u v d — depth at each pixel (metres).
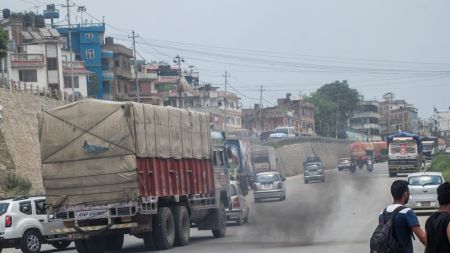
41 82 87.94
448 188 8.41
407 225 9.27
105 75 103.62
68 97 73.56
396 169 72.31
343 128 170.12
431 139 100.19
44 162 22.78
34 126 58.94
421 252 19.86
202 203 27.62
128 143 22.16
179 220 25.08
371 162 88.31
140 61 117.94
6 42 64.56
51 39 90.69
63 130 22.62
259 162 79.06
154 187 23.17
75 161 22.52
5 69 82.62
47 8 108.06
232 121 136.25
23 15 99.31
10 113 54.91
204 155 27.91
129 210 22.12
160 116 24.12
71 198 22.56
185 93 125.69
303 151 115.75
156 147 23.59
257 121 149.75
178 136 25.48
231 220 34.41
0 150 51.94
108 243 24.83
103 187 22.31
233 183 35.25
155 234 23.61
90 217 22.36
